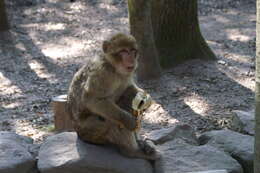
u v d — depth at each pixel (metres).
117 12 23.27
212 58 16.12
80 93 6.89
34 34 20.33
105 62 6.67
